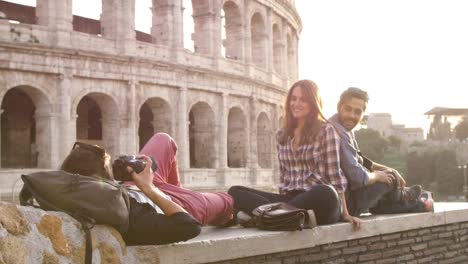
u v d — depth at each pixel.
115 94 53.94
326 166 12.95
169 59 58.47
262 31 74.31
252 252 10.97
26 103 59.56
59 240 8.12
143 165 10.09
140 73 55.25
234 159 69.62
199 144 64.81
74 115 50.94
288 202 12.56
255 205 12.67
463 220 17.11
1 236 7.36
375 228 13.69
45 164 49.81
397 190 15.23
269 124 74.94
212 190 61.53
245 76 67.00
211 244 10.33
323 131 12.94
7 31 47.47
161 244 9.71
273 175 75.62
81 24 60.69
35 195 8.84
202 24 64.31
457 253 16.80
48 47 48.41
